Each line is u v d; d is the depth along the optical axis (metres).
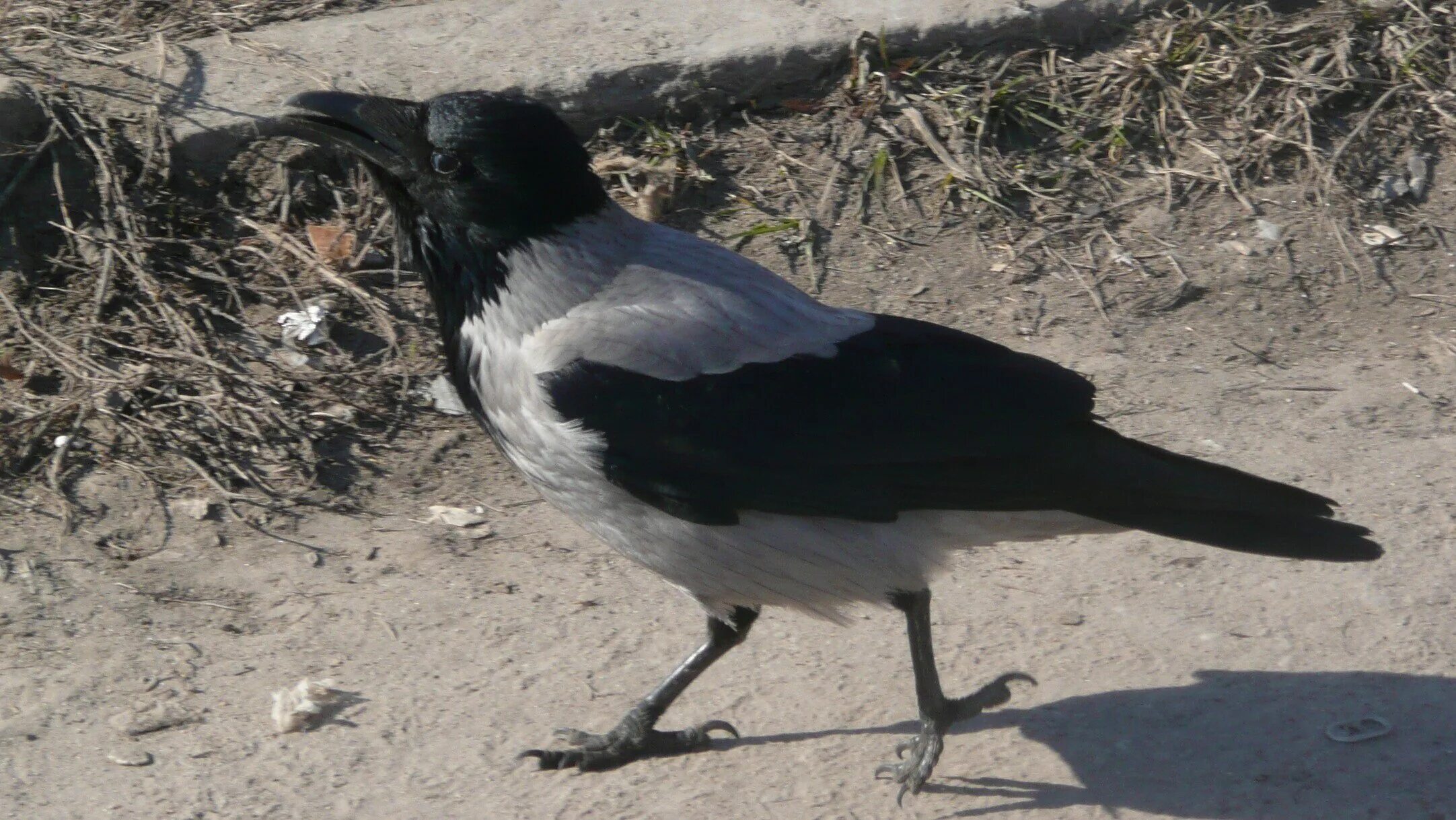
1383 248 12.69
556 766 7.77
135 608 8.90
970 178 13.09
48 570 9.16
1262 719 8.06
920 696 7.68
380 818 7.38
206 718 8.05
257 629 8.78
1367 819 7.32
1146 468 7.40
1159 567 9.42
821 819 7.45
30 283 11.57
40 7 14.03
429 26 14.14
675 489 7.31
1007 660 8.62
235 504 9.89
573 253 7.48
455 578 9.30
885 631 8.94
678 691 7.96
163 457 10.19
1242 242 12.75
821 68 13.86
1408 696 8.20
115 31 13.80
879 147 13.36
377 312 11.65
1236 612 8.98
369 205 12.45
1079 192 13.22
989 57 14.08
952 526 7.57
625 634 8.83
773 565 7.52
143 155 12.30
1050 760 7.86
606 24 14.15
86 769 7.64
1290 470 10.26
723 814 7.48
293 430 10.50
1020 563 9.53
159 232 12.05
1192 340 11.91
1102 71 13.99
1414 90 13.85
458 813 7.44
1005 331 11.95
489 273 7.50
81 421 10.30
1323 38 14.27
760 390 7.30
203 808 7.39
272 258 12.02
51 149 12.16
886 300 12.26
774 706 8.30
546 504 10.13
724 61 13.52
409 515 9.95
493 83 13.12
